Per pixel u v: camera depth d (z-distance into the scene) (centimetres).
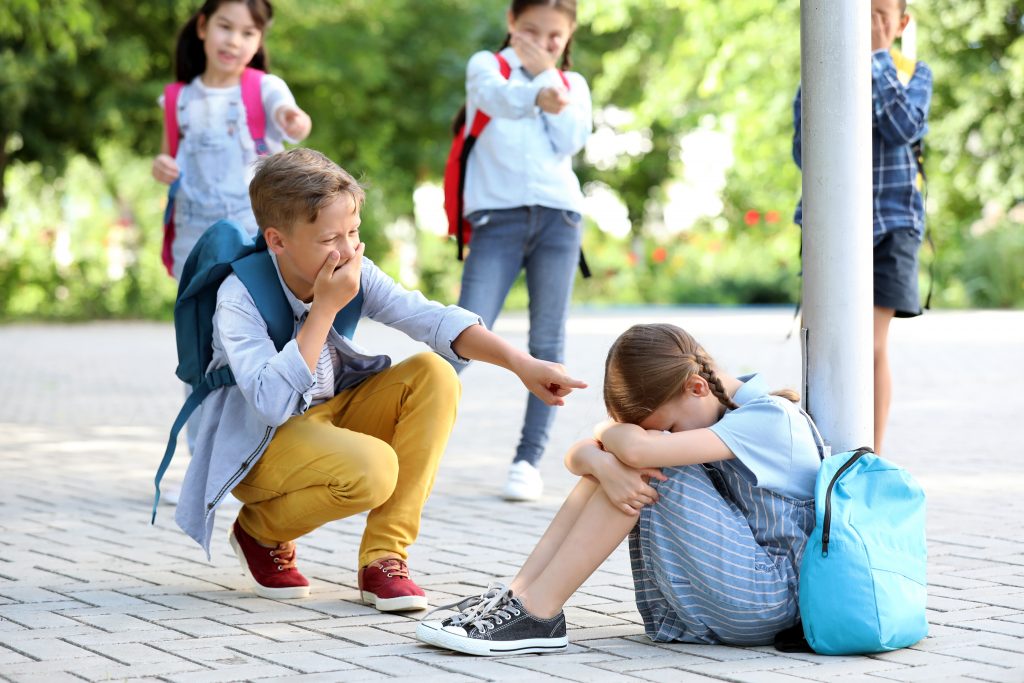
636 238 6450
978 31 3688
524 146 1042
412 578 765
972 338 2958
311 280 661
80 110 4028
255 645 609
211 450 701
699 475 598
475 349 700
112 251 4903
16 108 3816
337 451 669
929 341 2877
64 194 4716
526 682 539
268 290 679
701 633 609
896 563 578
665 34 4378
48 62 3769
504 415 1731
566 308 1072
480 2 4778
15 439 1512
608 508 598
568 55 1095
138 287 4562
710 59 4022
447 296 5116
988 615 647
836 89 634
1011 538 855
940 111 3972
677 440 586
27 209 4675
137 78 3997
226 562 827
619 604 699
